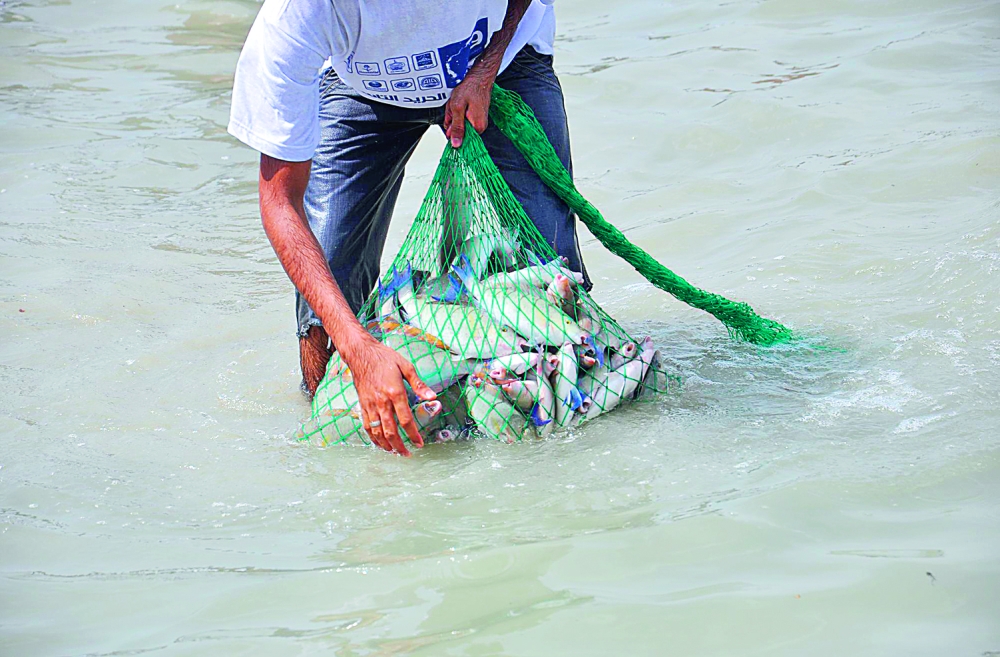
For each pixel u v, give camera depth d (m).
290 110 3.16
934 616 2.36
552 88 3.80
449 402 3.47
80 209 5.99
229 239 5.62
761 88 7.03
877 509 2.81
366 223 3.82
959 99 6.47
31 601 2.66
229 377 4.10
